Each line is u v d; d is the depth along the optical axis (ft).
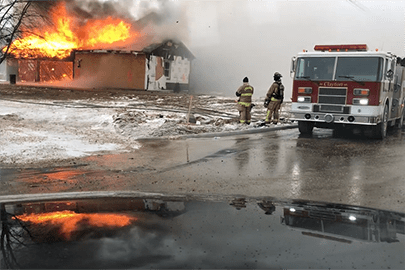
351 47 39.86
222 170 24.12
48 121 43.27
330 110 39.47
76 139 32.30
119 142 33.32
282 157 28.78
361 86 38.09
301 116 40.75
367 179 22.26
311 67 40.37
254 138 39.09
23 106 56.39
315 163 26.76
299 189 19.88
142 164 25.46
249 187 20.12
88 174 22.18
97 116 45.93
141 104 68.69
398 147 34.45
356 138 40.42
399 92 47.06
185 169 24.22
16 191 18.08
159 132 39.47
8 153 25.77
